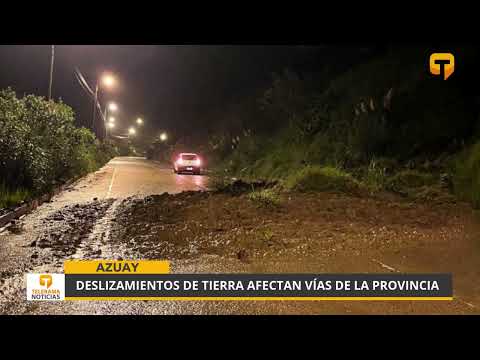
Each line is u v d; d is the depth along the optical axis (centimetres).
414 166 1562
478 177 1121
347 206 1028
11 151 1118
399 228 832
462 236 780
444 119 1748
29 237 746
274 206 1018
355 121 2073
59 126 1583
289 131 2634
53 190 1345
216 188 1509
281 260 627
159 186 1766
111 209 1057
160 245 704
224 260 623
